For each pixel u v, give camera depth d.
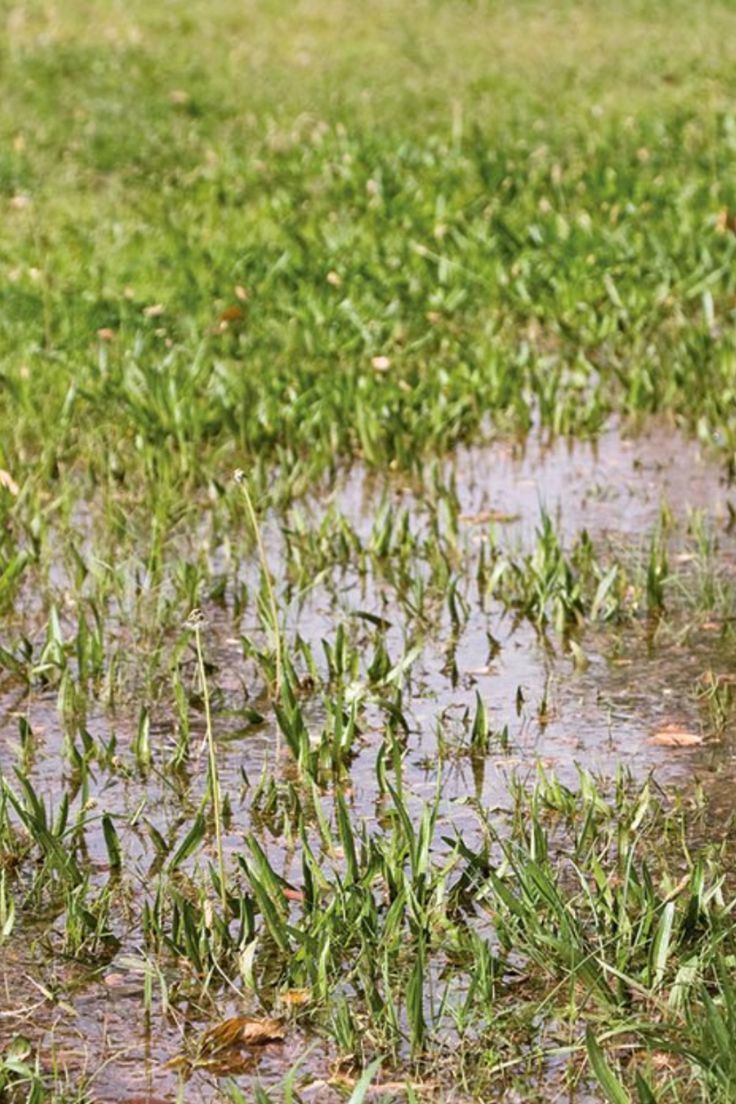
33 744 10.99
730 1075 7.05
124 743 10.98
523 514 15.24
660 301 21.27
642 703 11.43
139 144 31.98
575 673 11.93
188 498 15.55
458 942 8.32
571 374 19.23
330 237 24.36
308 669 11.97
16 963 8.47
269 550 14.40
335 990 8.08
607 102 37.03
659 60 42.84
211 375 18.73
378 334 19.94
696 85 39.41
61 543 14.59
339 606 13.19
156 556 13.65
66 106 35.56
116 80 38.53
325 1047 7.72
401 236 24.59
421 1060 7.59
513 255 23.56
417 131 32.94
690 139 31.94
